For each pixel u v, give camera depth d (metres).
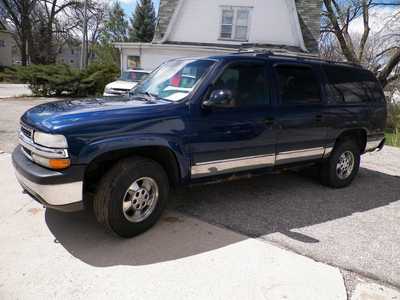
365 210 4.40
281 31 16.16
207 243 3.26
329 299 2.55
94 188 3.14
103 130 2.88
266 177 5.60
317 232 3.66
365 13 16.16
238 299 2.50
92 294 2.46
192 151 3.45
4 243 3.04
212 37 16.81
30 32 37.62
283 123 4.15
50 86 17.69
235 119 3.70
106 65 19.16
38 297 2.39
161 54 16.61
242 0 16.19
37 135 2.83
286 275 2.82
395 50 15.25
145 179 3.26
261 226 3.71
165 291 2.54
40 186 2.75
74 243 3.11
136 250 3.06
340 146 5.05
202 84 3.51
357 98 5.16
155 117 3.17
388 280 2.84
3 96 17.09
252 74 3.93
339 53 19.19
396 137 10.84
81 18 37.69
